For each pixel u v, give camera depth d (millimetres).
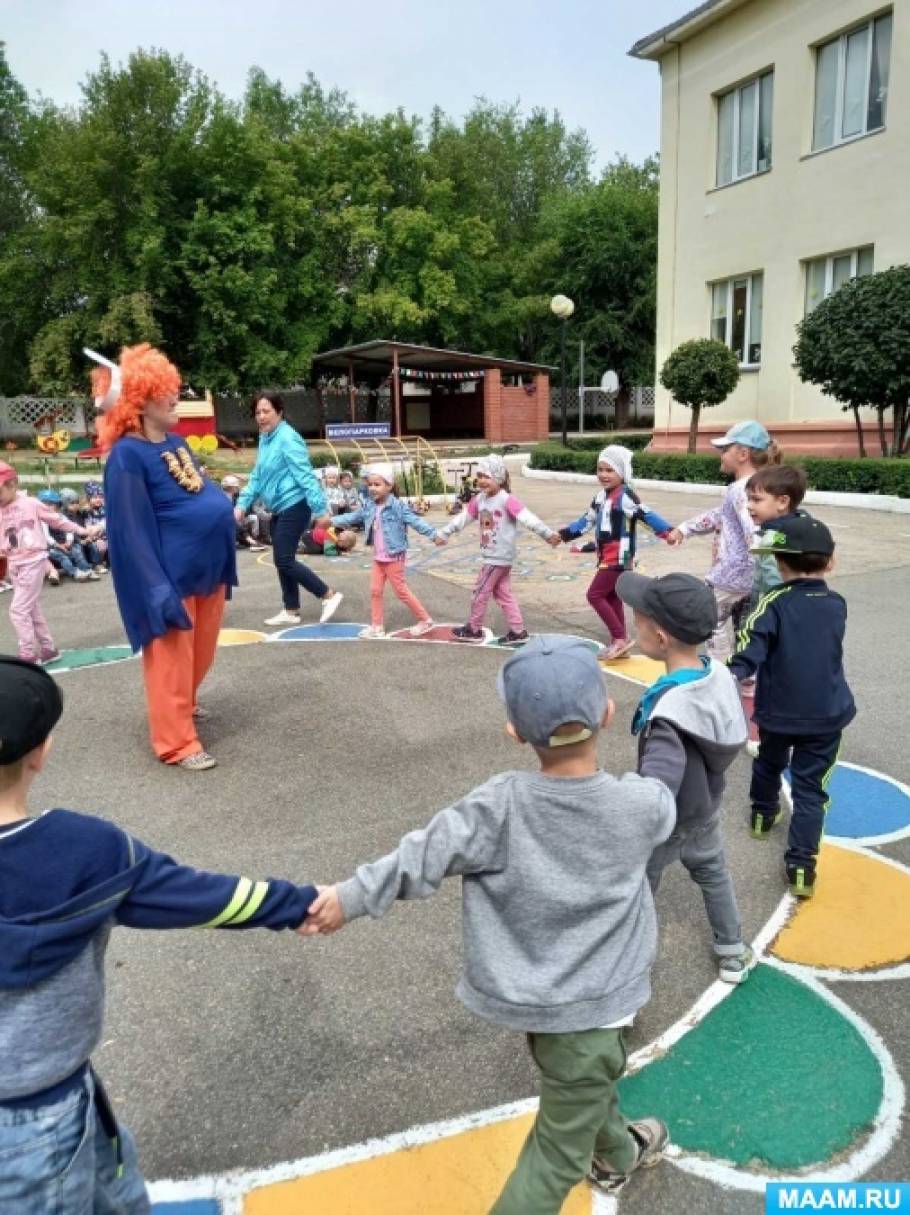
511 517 6613
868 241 15570
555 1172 1798
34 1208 1442
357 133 32188
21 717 1454
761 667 3332
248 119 28766
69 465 20656
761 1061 2494
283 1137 2262
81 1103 1507
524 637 6863
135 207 26203
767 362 17781
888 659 6148
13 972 1406
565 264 36281
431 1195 2100
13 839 1439
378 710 5383
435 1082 2441
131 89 26078
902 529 11477
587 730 1765
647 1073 2449
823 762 3258
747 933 3092
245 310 27016
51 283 28047
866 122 15477
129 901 1529
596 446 23859
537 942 1778
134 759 4691
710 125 18375
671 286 19812
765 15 16766
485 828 1790
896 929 3115
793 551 3199
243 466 20734
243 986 2854
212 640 4844
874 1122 2283
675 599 2500
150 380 4273
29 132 32688
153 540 4332
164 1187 2119
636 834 1798
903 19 14469
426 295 31344
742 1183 2119
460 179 37000
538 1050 1810
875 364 13094
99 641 7172
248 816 4008
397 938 3098
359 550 11688
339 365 30328
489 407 28609
